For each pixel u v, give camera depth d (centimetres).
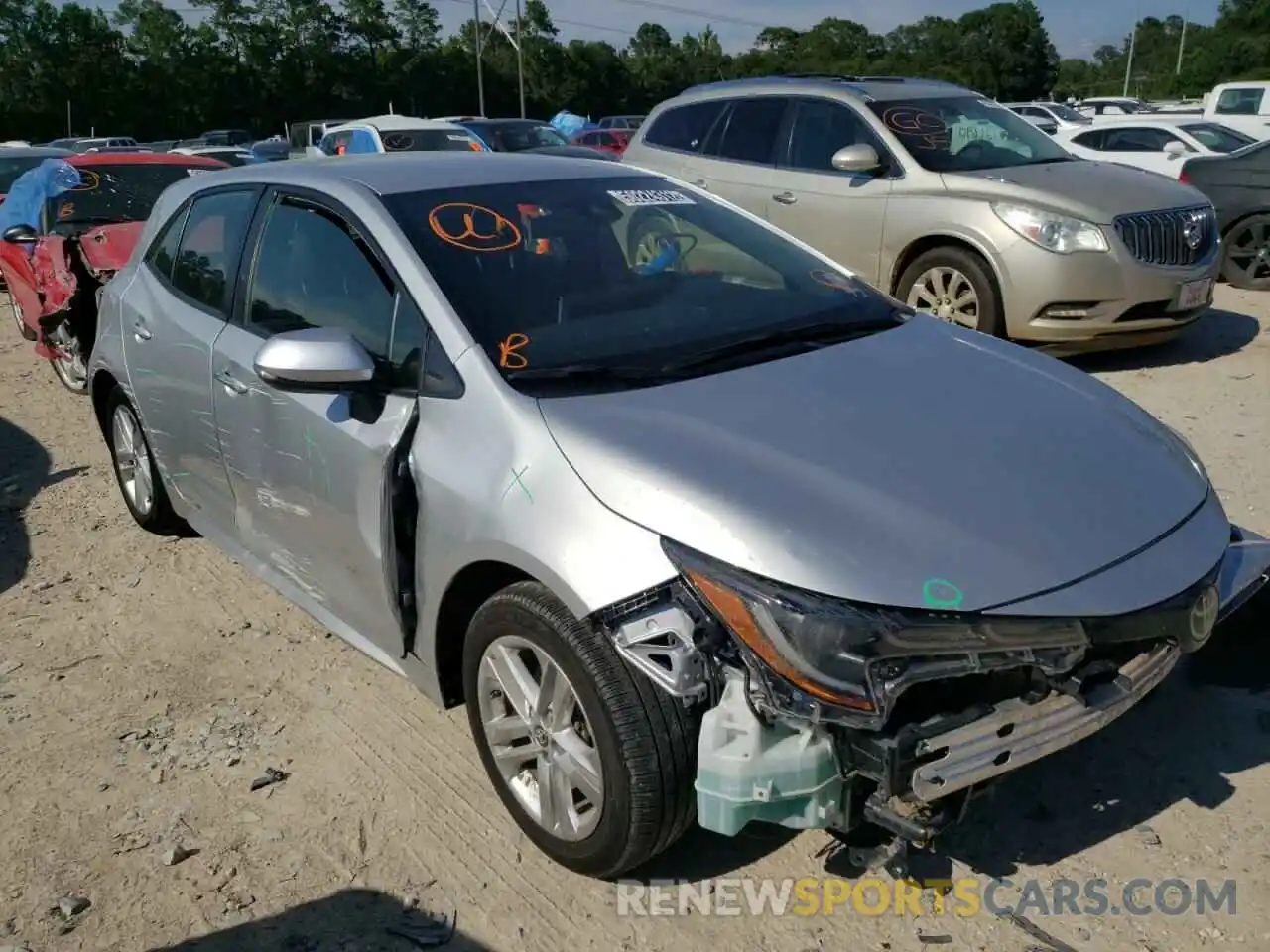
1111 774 321
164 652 418
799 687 231
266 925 281
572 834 283
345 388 311
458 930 277
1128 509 271
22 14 6844
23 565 502
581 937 272
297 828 316
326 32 7919
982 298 738
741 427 279
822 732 236
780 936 270
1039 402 313
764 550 241
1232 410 643
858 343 340
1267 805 306
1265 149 997
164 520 510
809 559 239
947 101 848
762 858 295
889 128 798
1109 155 1587
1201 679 366
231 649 418
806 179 835
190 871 301
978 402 306
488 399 292
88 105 7038
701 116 924
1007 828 302
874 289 396
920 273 773
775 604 235
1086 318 711
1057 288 705
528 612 271
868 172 797
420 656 322
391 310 328
